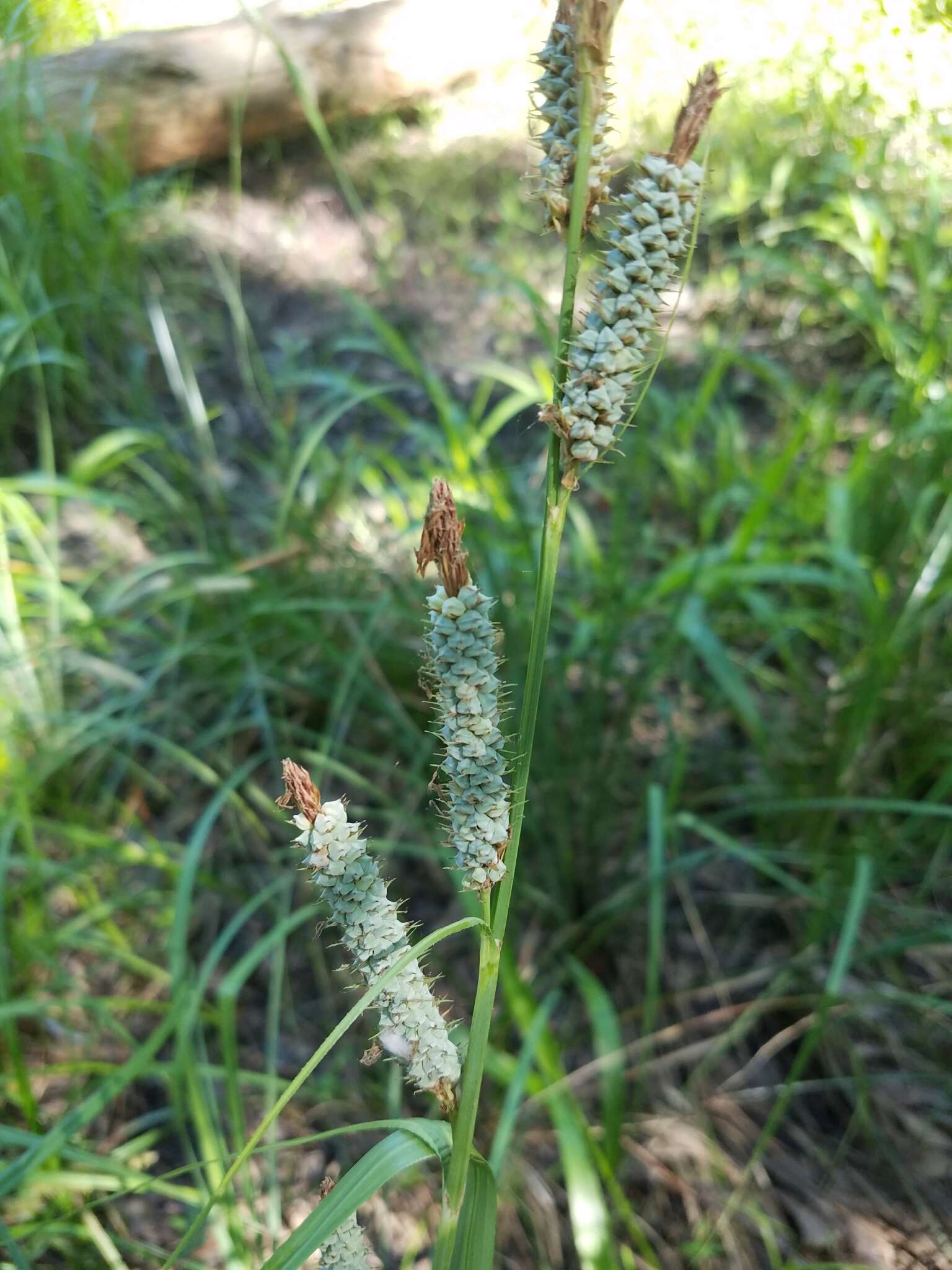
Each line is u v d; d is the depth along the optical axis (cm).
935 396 51
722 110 72
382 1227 30
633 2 74
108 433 55
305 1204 30
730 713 43
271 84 77
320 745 40
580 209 12
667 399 52
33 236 54
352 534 48
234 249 72
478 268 46
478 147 82
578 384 12
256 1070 34
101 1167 25
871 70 62
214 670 43
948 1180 30
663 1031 34
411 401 62
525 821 37
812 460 48
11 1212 28
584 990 30
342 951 37
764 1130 32
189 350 62
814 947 35
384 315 68
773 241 65
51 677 41
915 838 39
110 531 51
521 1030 34
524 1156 31
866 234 56
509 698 38
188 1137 32
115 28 80
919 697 40
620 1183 30
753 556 43
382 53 82
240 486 55
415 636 45
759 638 47
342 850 13
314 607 40
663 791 37
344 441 59
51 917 38
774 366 57
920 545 45
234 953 37
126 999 31
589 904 38
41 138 63
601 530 52
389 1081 31
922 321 53
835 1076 33
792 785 39
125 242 63
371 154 82
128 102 72
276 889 31
